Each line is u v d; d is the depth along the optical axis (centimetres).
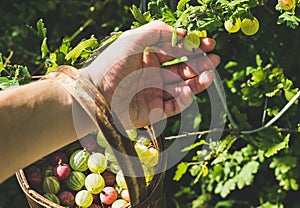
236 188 172
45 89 90
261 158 153
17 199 186
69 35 160
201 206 171
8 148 88
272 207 161
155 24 100
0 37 164
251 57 152
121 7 151
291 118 143
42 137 89
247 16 108
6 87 113
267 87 138
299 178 158
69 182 106
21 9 166
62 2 161
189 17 107
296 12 129
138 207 94
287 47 148
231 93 156
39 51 161
